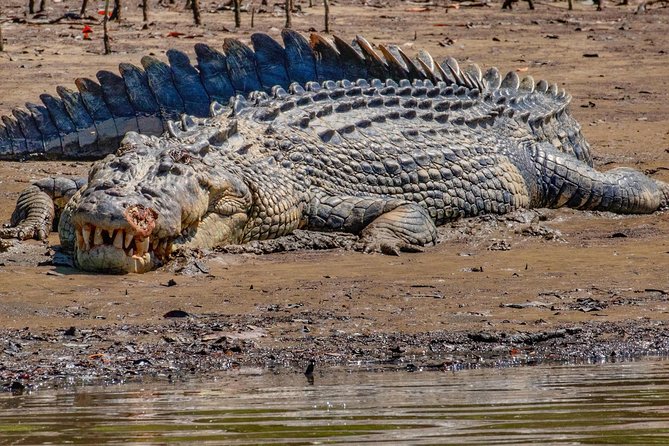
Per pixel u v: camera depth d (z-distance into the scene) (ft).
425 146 173.58
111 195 137.08
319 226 162.91
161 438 74.02
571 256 152.05
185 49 325.21
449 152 174.81
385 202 162.71
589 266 145.38
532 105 196.75
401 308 124.47
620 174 187.42
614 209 185.78
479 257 151.74
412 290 132.36
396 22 388.78
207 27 363.97
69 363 103.55
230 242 152.35
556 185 185.57
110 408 85.20
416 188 170.30
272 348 109.60
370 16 402.52
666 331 115.55
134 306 124.57
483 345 111.24
